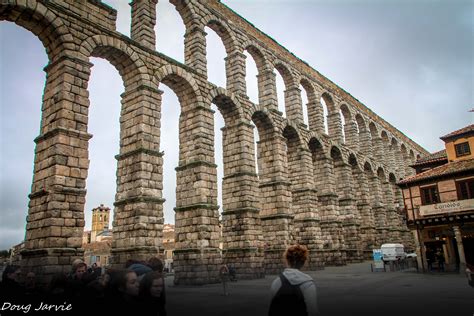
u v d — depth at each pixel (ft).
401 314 42.22
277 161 123.85
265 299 59.21
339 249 144.66
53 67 75.77
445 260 110.42
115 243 81.71
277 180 122.01
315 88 164.04
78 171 69.62
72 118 71.26
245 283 89.71
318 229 134.10
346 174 168.55
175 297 63.62
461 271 97.19
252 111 120.26
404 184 115.44
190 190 97.04
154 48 95.09
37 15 72.38
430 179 109.70
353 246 161.58
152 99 88.33
